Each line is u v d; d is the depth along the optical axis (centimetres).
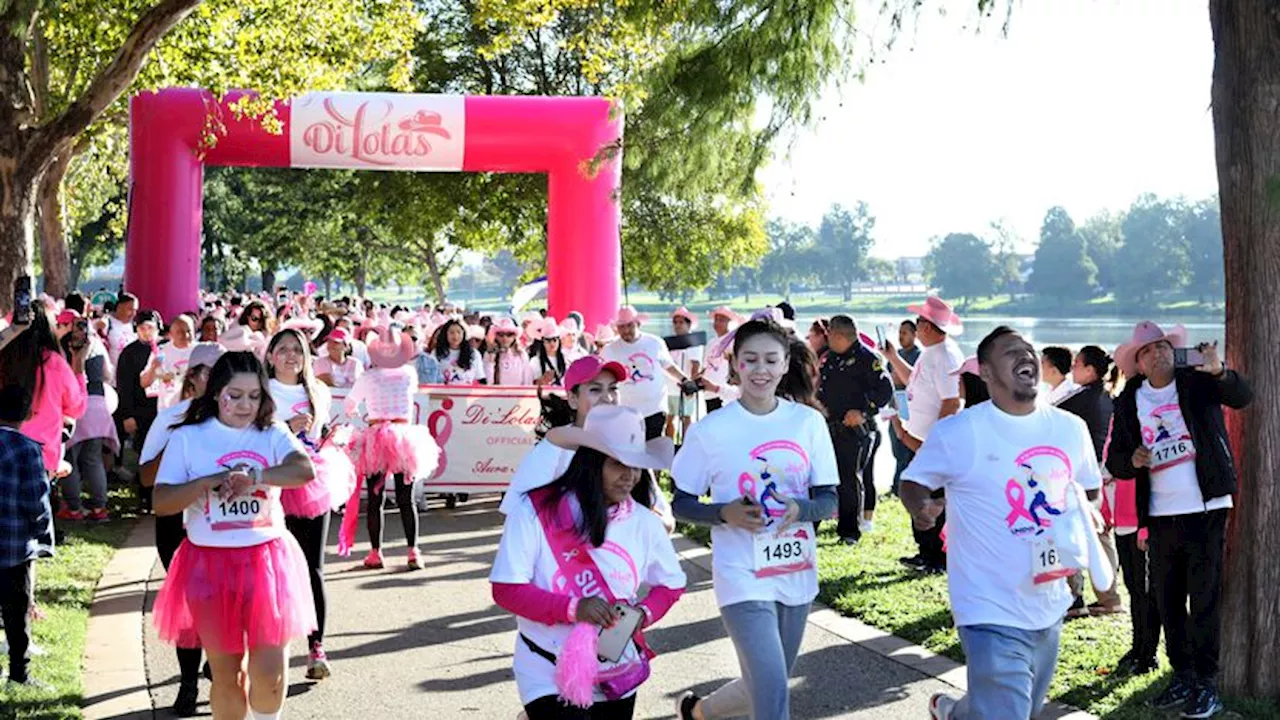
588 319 2105
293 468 587
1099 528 584
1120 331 7169
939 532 1045
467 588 1023
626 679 472
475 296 16525
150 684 752
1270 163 696
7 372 717
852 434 1184
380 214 4138
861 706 717
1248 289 707
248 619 583
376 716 706
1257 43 695
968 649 531
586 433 460
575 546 466
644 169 1094
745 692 575
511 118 2070
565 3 2052
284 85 1958
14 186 1474
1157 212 10219
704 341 1650
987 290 11938
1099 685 739
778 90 1005
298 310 2528
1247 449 711
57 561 1070
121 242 6144
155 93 2033
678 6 1032
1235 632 711
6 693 696
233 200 5472
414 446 1080
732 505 547
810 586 574
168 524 793
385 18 2161
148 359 1422
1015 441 536
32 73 2466
